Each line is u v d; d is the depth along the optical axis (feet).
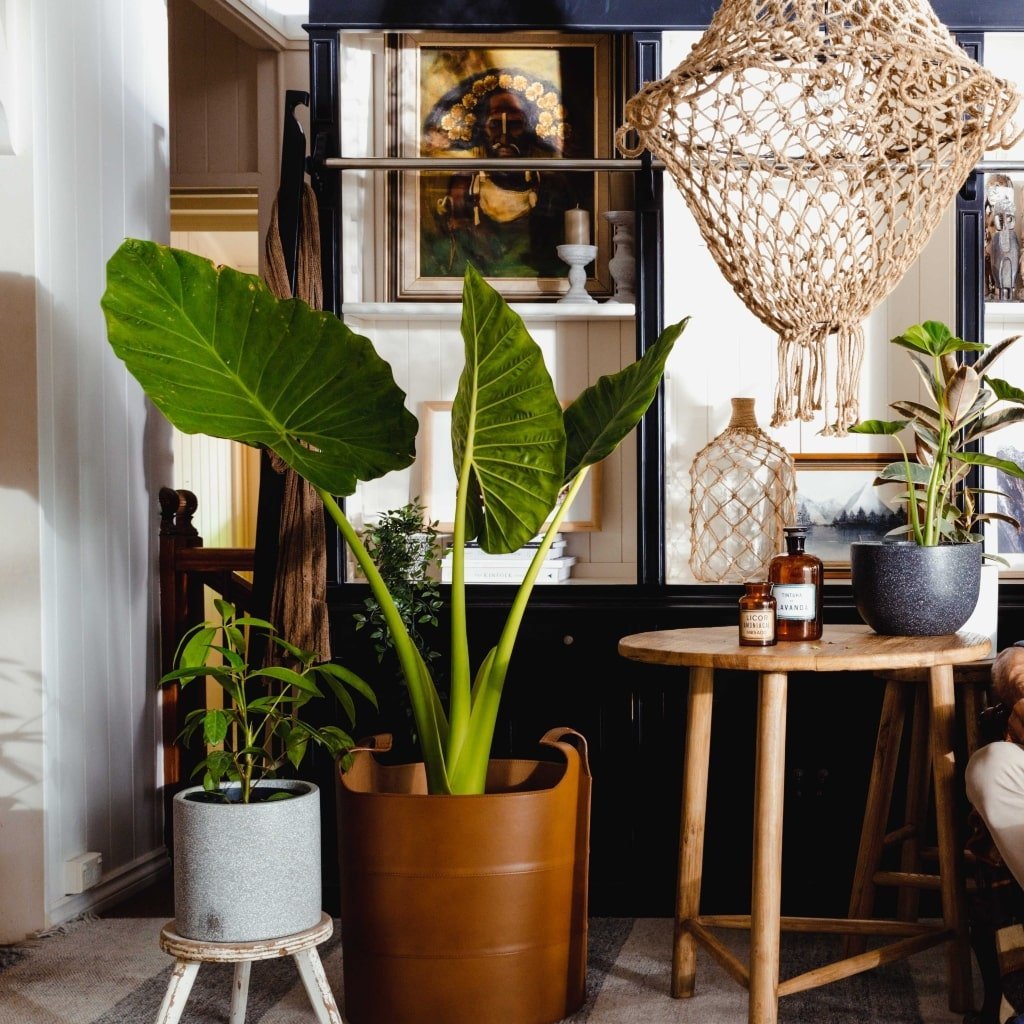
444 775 8.61
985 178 11.86
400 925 8.18
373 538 11.29
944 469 8.89
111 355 11.83
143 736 12.43
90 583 11.34
